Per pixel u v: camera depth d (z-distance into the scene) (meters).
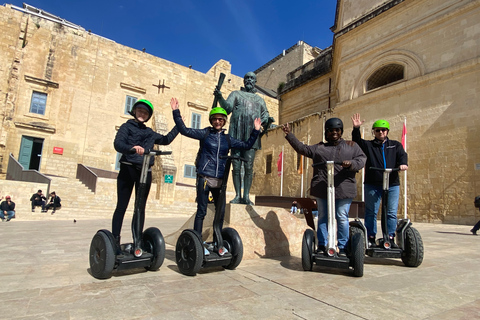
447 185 14.27
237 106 5.83
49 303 2.59
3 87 20.66
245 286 3.19
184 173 26.95
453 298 2.91
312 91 28.22
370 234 4.65
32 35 21.89
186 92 28.00
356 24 19.81
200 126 28.52
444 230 10.84
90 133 23.23
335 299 2.82
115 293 2.88
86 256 4.74
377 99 18.08
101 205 16.56
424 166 15.30
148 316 2.34
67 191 16.72
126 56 25.39
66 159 22.17
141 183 3.48
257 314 2.43
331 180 3.83
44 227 9.81
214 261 3.65
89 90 23.53
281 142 26.41
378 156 4.59
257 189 28.39
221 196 3.79
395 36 17.75
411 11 17.17
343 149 4.05
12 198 14.35
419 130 15.78
